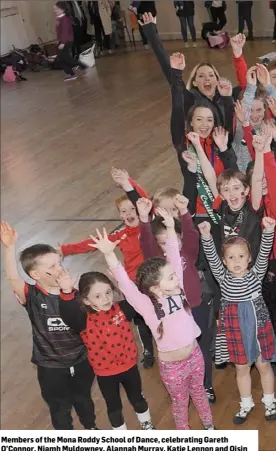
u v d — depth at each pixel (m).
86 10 7.35
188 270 2.88
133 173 6.45
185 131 3.41
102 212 6.00
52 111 9.12
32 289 2.69
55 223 6.03
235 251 2.64
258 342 2.73
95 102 8.82
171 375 2.58
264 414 2.98
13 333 4.79
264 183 2.96
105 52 9.20
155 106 8.20
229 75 7.54
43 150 7.91
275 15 8.02
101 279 2.61
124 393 3.53
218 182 2.92
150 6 6.40
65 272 2.65
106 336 2.64
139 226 2.90
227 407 3.12
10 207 6.60
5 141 8.52
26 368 4.36
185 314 2.58
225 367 3.41
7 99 10.22
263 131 2.99
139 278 2.54
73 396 2.84
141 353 3.84
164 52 3.77
